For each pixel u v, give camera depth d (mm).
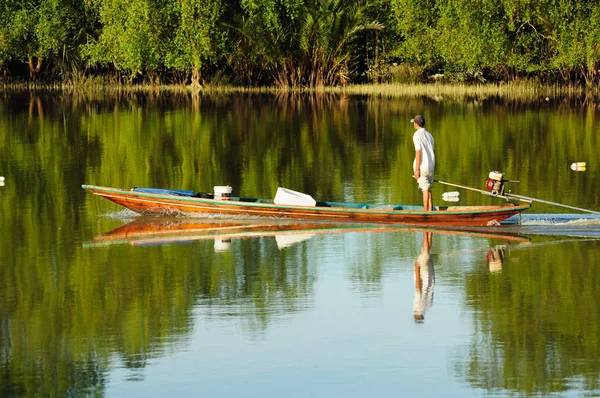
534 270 31906
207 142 69062
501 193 39812
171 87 145375
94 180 51188
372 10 137125
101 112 97062
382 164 57281
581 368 23078
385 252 34719
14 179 51469
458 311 27547
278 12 133250
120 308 27953
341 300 28703
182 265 32844
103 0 137500
